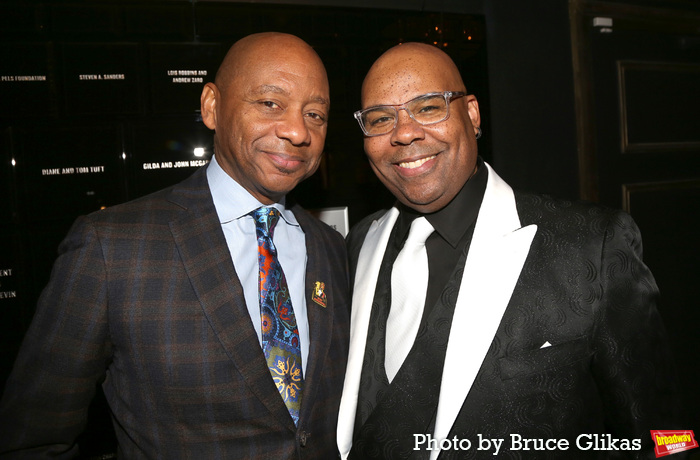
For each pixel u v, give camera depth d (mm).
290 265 1152
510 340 1009
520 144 2336
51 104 1538
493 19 2238
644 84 2701
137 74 1625
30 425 957
